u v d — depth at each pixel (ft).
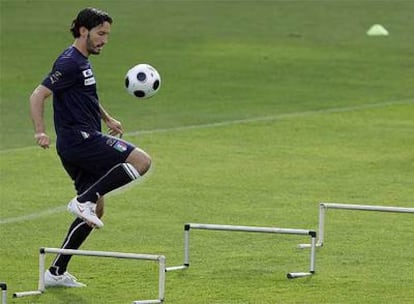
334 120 231.91
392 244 131.95
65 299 107.96
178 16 407.23
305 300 107.34
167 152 196.54
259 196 161.17
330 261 123.44
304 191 164.55
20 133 215.31
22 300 107.55
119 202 156.87
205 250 129.49
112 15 408.67
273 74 296.10
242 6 432.25
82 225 112.88
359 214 149.28
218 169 181.68
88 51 113.29
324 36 367.86
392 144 206.08
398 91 273.13
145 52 332.19
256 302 106.63
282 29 381.60
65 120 113.19
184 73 296.51
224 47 343.26
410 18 406.00
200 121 229.66
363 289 111.65
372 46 349.41
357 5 435.94
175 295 109.19
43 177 175.01
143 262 124.16
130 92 123.95
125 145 113.39
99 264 123.03
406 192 164.14
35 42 348.38
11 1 435.53
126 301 107.24
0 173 177.88
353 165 185.68
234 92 268.82
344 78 291.58
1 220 145.79
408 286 112.88
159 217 147.84
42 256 109.40
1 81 282.77
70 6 427.33
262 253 127.85
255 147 202.08
